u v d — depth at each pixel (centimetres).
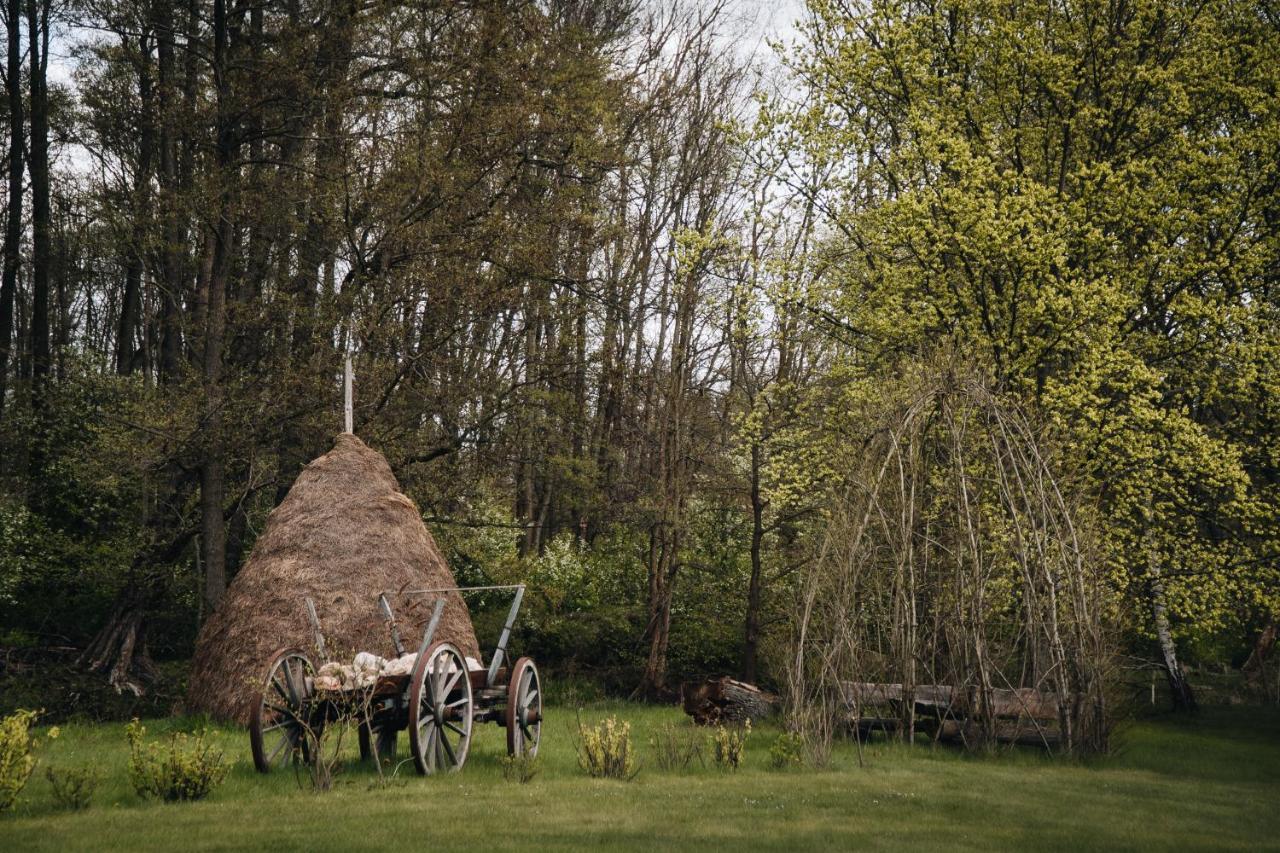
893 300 1955
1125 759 1309
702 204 2706
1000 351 1847
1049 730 1334
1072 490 1541
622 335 2748
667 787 955
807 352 2336
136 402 2125
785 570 2295
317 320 1948
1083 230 1895
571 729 1525
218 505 1922
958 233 1811
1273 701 2258
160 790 852
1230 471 1748
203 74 2356
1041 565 1343
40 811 793
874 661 1413
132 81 2481
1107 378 1800
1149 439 1770
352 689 955
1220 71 1991
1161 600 1897
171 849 645
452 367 2089
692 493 2538
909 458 1440
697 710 1619
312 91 2006
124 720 1669
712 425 2539
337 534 1603
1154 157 2014
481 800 845
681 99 2681
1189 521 1991
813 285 2141
